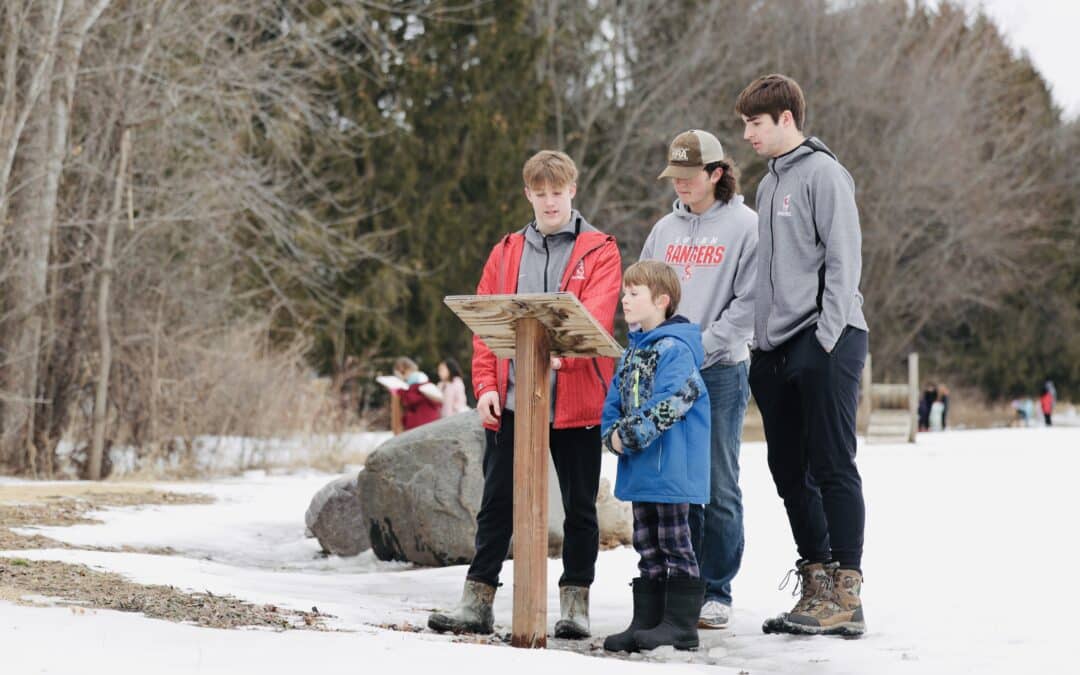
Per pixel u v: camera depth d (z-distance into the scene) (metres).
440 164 43.62
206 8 25.84
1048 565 10.17
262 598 8.03
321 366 40.59
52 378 22.31
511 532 7.85
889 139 56.16
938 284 59.22
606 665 6.03
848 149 55.12
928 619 7.95
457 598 9.43
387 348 41.66
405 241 42.72
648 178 50.00
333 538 12.59
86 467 21.80
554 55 48.84
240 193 27.19
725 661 6.96
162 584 8.20
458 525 11.78
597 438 7.83
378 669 5.64
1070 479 17.97
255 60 27.34
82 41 21.89
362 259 40.59
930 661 6.70
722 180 8.47
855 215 7.81
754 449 26.78
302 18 35.88
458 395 23.42
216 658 5.72
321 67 37.69
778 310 7.94
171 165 26.80
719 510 8.16
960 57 60.19
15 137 19.58
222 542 13.03
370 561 12.31
